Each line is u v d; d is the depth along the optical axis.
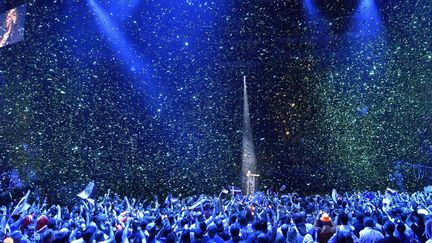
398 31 18.41
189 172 21.20
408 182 15.78
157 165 20.36
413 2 17.16
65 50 20.17
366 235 4.48
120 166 19.22
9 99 18.03
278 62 24.84
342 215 4.86
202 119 24.05
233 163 23.61
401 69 18.27
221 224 4.94
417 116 17.38
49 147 17.92
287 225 4.85
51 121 18.66
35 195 13.35
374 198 9.72
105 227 5.48
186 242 4.68
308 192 21.44
